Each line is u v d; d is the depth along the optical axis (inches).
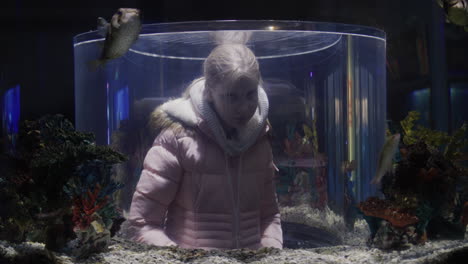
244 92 100.7
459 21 94.9
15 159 93.0
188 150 102.0
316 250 94.0
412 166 98.0
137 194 104.2
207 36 106.6
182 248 94.7
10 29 180.5
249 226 105.3
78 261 82.0
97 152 88.0
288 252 91.2
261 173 107.1
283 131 109.8
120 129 110.7
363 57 113.0
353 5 176.1
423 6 181.2
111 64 110.7
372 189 115.3
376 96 116.6
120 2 173.0
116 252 87.9
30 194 87.3
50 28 182.1
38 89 187.2
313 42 109.0
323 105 110.7
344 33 108.9
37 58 184.5
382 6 179.2
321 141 110.7
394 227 91.0
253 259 86.4
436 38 188.1
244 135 102.9
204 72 104.9
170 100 109.7
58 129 99.1
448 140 114.2
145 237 101.5
